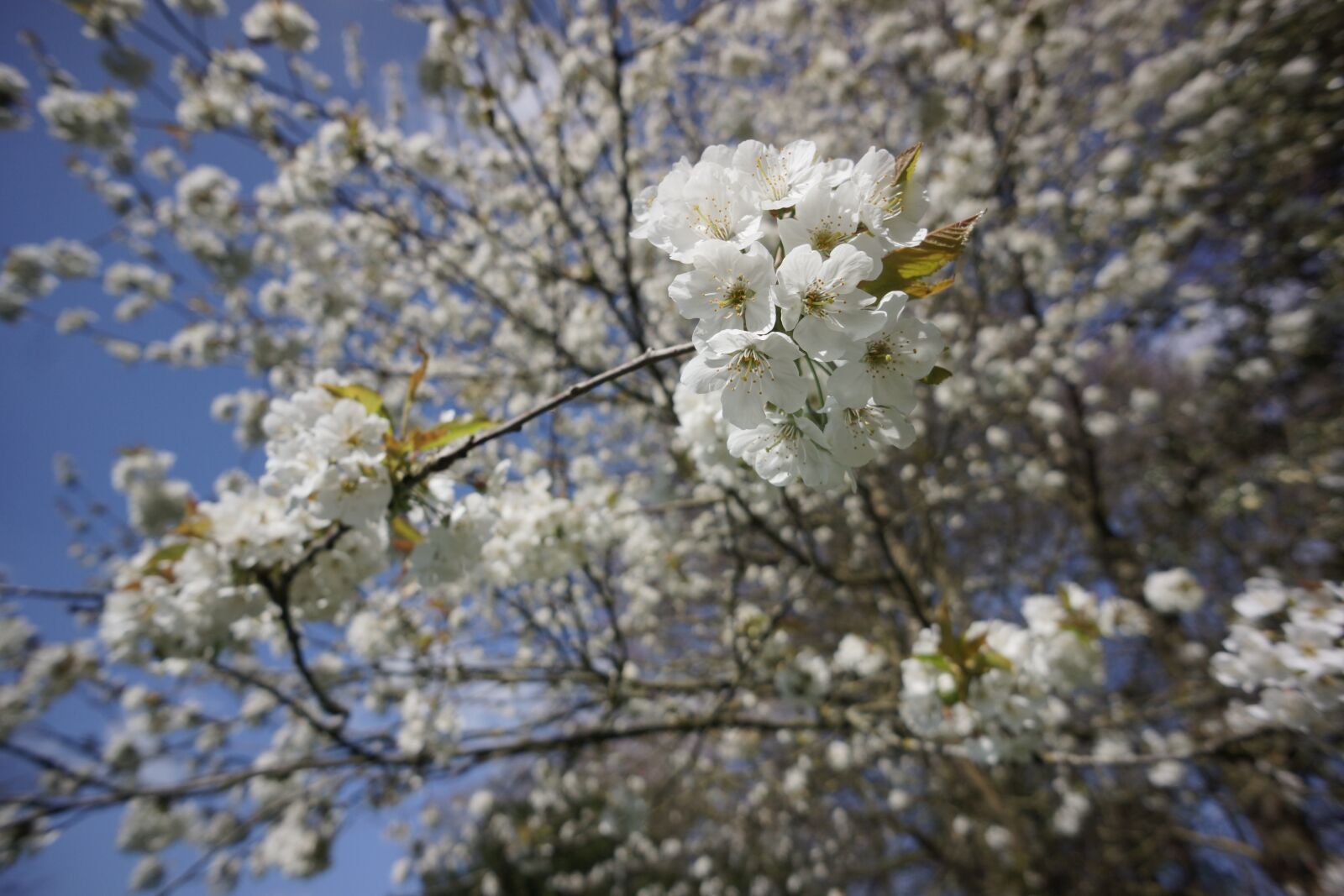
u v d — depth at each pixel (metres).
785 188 1.34
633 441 7.21
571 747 3.83
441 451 1.93
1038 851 6.63
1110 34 6.20
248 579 2.21
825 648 5.87
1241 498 6.05
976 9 4.88
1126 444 8.37
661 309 5.35
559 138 4.28
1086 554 7.35
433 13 4.55
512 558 2.72
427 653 3.73
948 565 6.36
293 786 4.27
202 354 5.55
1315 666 2.19
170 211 5.34
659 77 5.16
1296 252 5.83
